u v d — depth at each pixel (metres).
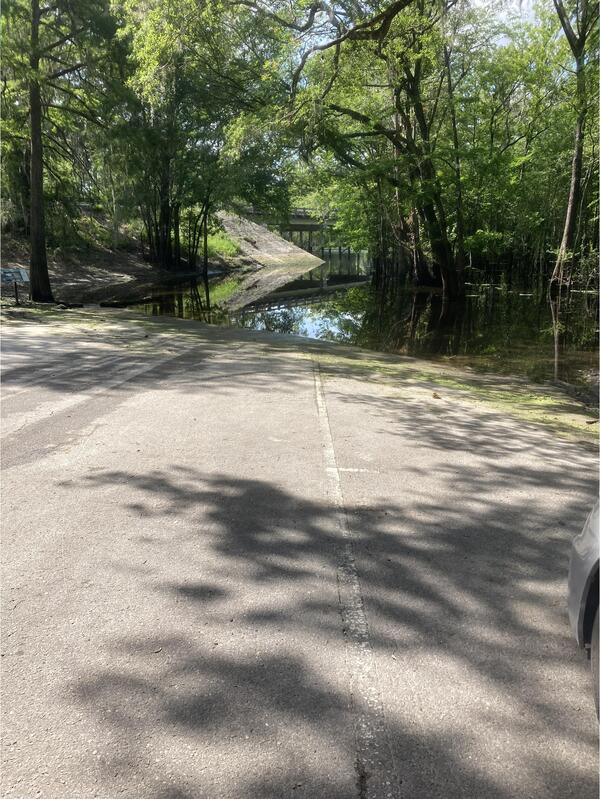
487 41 31.52
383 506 4.93
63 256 43.19
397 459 6.16
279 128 23.06
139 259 50.84
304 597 3.54
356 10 20.62
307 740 2.49
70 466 5.61
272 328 21.05
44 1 22.30
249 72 26.64
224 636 3.15
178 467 5.66
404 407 8.86
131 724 2.55
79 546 4.09
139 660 2.95
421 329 21.59
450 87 32.06
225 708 2.65
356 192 39.81
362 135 28.33
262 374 10.96
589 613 2.75
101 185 29.27
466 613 3.44
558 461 6.41
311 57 23.45
